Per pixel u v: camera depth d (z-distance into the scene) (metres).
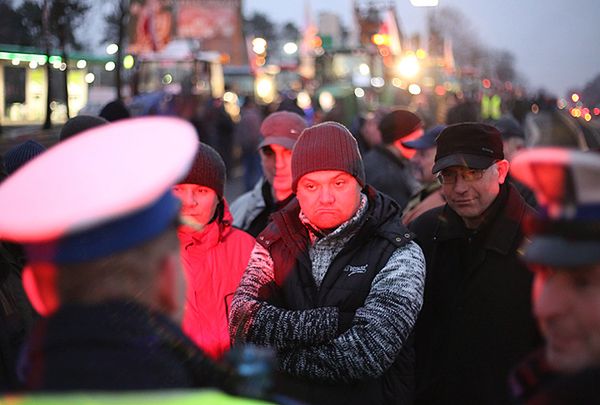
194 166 3.68
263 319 3.34
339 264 3.42
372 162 6.26
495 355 3.58
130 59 19.33
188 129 1.64
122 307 1.61
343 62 27.38
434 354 3.74
